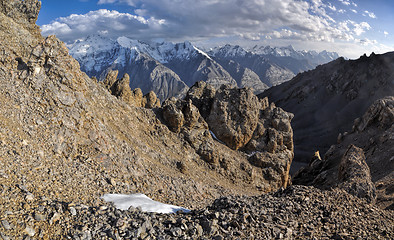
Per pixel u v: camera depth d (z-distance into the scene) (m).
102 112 40.50
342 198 23.42
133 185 29.72
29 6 38.16
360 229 19.34
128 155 34.53
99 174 27.02
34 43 34.44
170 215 19.00
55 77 32.44
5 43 31.56
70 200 19.78
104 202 21.98
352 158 42.62
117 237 14.54
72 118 30.39
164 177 36.34
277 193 24.61
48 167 22.80
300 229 18.31
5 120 24.11
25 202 15.40
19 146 22.39
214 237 16.02
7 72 29.47
